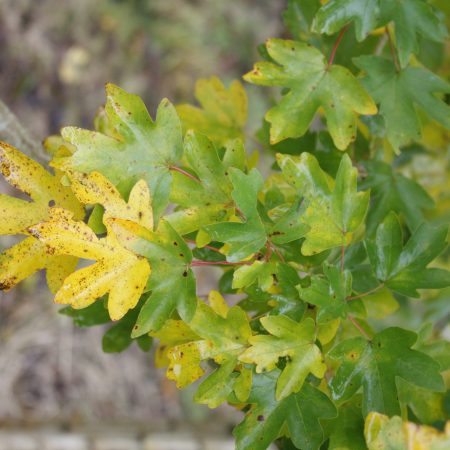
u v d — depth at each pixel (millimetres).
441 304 1024
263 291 760
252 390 756
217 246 782
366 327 786
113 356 1848
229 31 2164
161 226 746
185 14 2113
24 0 1986
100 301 820
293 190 800
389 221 778
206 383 749
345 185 770
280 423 755
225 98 886
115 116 757
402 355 753
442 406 787
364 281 796
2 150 752
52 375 1782
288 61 800
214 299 772
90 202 740
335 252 803
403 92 815
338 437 765
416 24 803
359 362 756
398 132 816
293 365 749
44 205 761
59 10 2010
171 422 1588
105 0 2062
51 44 1981
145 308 742
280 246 772
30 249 754
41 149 875
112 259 738
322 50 846
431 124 939
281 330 749
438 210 970
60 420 1583
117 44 2047
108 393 1805
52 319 1805
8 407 1723
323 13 793
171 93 2061
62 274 760
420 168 952
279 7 2258
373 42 844
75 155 750
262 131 855
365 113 802
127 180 756
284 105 799
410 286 774
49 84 1959
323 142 842
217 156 759
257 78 797
